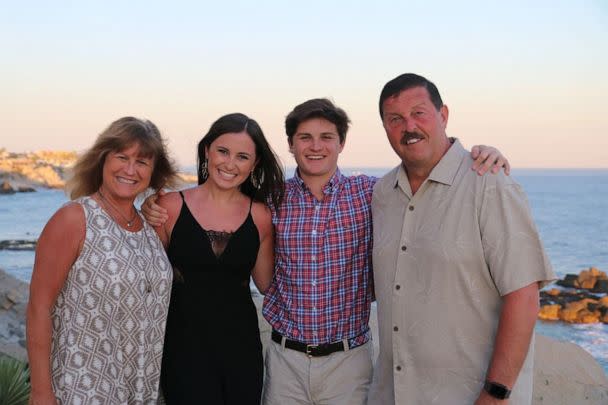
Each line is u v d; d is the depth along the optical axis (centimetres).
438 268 292
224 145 338
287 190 360
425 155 296
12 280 725
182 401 328
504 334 274
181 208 340
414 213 304
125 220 311
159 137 316
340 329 348
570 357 537
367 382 354
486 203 281
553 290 2148
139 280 296
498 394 273
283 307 355
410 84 297
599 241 5034
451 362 294
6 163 11862
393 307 309
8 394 452
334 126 345
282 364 352
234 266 340
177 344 332
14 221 5731
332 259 346
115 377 295
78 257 289
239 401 337
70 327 288
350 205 351
